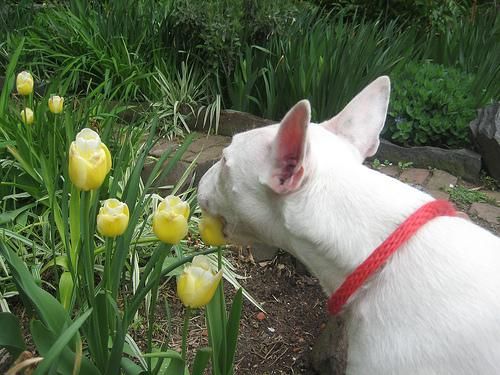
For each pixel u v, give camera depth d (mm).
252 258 1068
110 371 592
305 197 568
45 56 1672
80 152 537
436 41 1763
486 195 1281
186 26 1538
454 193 1272
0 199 983
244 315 968
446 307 528
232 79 1555
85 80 1580
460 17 2148
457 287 533
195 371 588
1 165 1008
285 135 542
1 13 1839
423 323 529
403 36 1699
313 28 1616
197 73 1573
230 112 1460
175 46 1588
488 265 545
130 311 615
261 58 1529
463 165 1365
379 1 2092
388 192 578
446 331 520
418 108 1431
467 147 1433
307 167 558
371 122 651
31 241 881
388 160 1422
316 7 1872
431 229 566
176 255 955
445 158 1378
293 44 1500
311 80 1411
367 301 561
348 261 563
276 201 580
